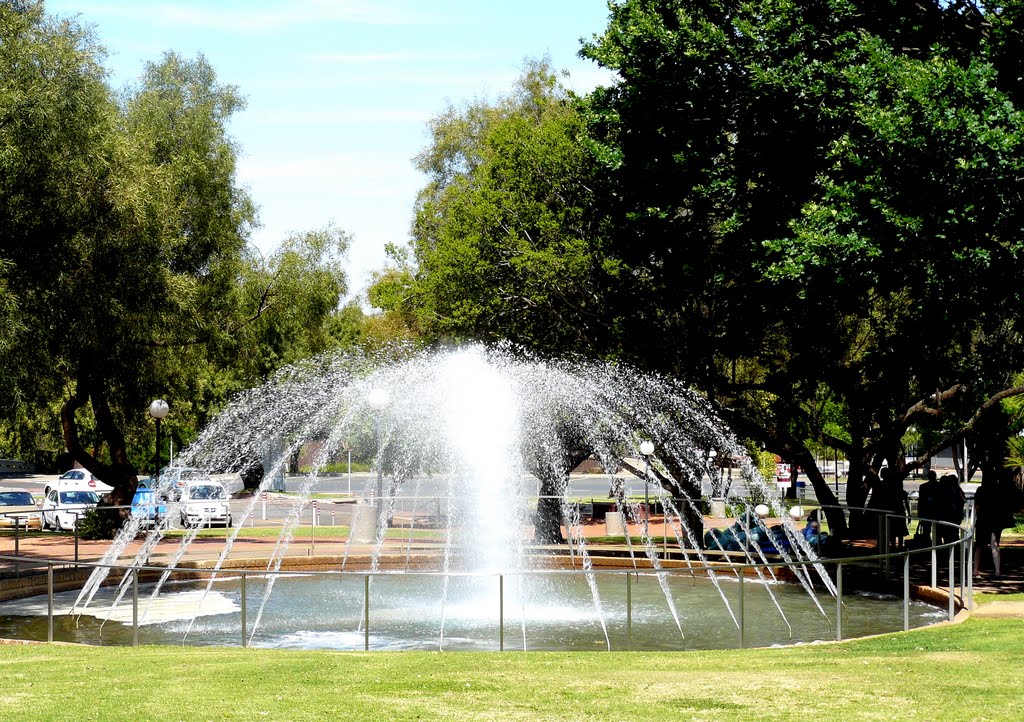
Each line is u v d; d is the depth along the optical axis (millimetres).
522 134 31469
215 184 34000
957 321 19172
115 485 33688
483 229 31031
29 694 9516
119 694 9492
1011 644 11922
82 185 22562
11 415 22375
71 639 15578
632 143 23672
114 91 32250
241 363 36469
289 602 19250
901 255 17141
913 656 11406
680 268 26203
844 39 19609
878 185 16938
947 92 16578
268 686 9898
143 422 34094
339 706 8961
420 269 39031
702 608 18328
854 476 30156
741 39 21062
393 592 20547
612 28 24031
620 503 33625
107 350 25844
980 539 20047
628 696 9328
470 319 30875
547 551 27391
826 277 18812
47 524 37406
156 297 24359
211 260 34031
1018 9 16844
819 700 9062
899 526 24750
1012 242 16516
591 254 28547
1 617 17844
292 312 38094
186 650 12703
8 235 21672
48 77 22531
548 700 9188
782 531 26078
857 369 27516
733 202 22531
